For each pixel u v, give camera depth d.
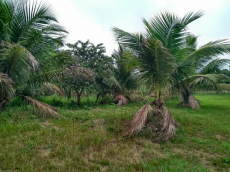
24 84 7.96
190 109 12.18
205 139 5.87
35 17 7.85
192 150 5.00
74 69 8.01
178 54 7.15
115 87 13.91
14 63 7.13
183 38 7.15
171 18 6.95
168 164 4.07
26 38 7.82
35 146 4.63
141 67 6.58
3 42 6.79
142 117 5.76
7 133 5.34
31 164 3.71
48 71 8.19
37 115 7.66
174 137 5.77
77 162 3.93
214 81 11.28
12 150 4.29
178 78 8.06
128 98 14.42
